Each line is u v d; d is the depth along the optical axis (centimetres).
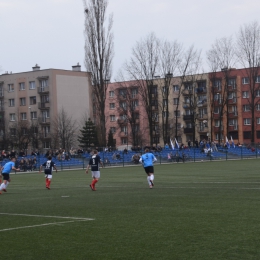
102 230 1363
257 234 1233
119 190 2738
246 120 10962
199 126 11206
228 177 3575
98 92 7631
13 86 10600
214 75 9625
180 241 1174
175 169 5084
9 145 9006
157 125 10412
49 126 10212
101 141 7744
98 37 7538
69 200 2244
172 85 10625
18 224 1532
